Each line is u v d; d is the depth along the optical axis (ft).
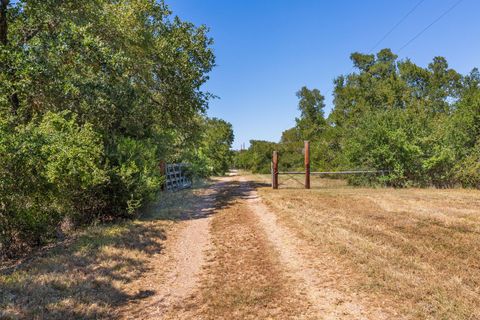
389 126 56.08
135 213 31.45
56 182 23.07
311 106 140.97
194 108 58.03
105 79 33.76
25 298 13.89
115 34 37.76
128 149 30.76
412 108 81.05
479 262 17.65
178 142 67.56
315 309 13.21
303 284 15.72
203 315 13.25
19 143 20.53
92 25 33.78
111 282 16.46
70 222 27.71
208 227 28.71
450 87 93.97
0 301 13.42
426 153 54.95
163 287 16.29
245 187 60.90
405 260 18.02
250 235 25.27
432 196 42.16
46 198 22.95
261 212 33.91
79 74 32.60
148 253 21.42
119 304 14.32
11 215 21.08
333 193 46.39
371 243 21.31
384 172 56.34
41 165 21.72
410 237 22.72
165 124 59.62
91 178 25.31
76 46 29.50
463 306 12.64
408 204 36.35
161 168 54.44
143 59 45.24
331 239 22.27
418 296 13.60
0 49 25.45
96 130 31.50
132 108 37.27
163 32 52.47
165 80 52.75
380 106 86.89
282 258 19.65
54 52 27.96
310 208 34.50
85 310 13.38
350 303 13.50
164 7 52.47
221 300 14.51
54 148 21.59
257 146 154.61
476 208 33.47
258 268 18.28
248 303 14.07
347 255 19.01
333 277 16.26
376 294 14.08
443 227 25.53
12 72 27.12
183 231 27.48
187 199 45.96
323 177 86.38
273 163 55.72
